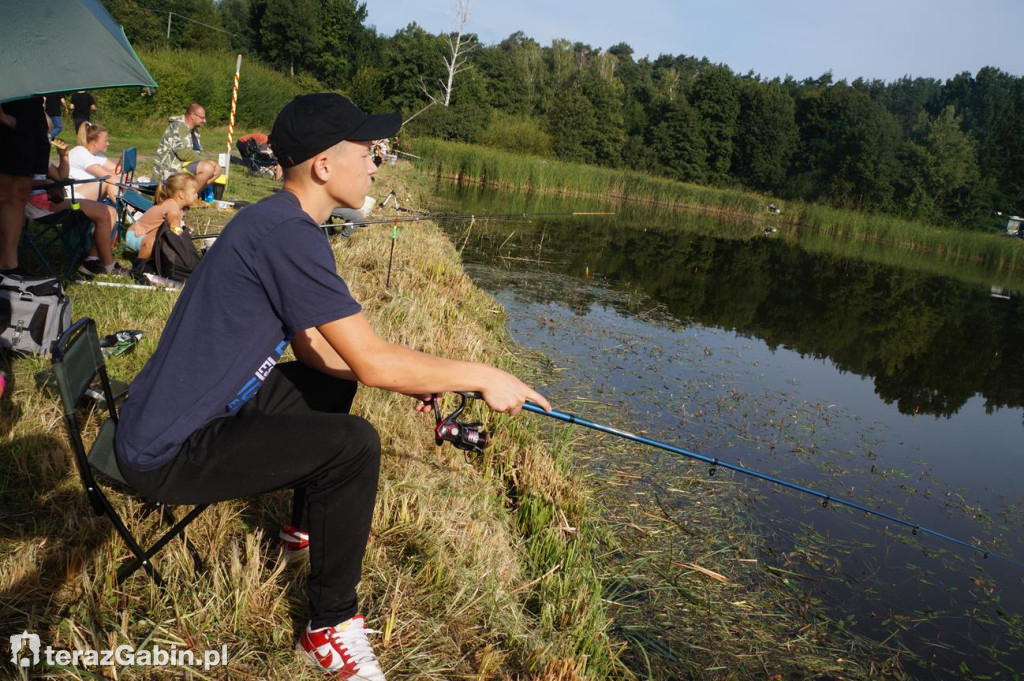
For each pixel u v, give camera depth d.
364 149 2.00
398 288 6.53
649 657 3.15
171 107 20.95
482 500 3.62
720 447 5.58
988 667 3.45
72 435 1.92
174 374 1.82
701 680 3.08
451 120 37.38
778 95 52.19
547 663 2.57
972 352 10.93
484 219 17.23
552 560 3.46
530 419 5.34
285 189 2.00
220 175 9.20
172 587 2.28
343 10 51.53
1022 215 54.88
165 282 5.39
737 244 21.89
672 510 4.48
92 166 6.84
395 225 6.47
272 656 2.15
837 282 16.59
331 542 2.00
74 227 5.32
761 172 51.62
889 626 3.68
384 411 3.93
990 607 3.96
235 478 1.88
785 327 10.64
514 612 2.81
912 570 4.24
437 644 2.44
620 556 3.88
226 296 1.82
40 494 2.64
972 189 48.53
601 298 10.32
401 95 42.88
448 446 3.95
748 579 3.89
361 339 1.86
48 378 3.26
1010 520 5.09
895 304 14.54
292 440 1.89
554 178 29.77
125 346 3.88
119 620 2.16
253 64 28.23
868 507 4.98
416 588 2.66
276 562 2.52
